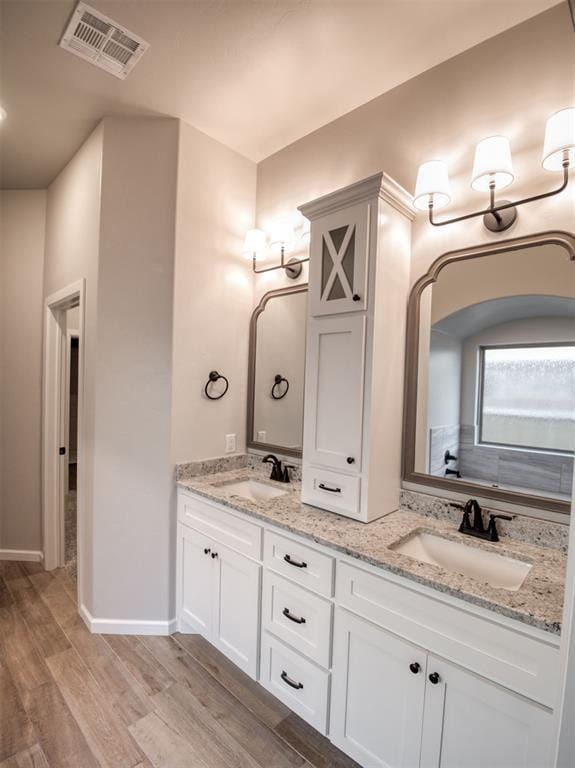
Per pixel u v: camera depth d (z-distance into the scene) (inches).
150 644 83.7
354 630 54.7
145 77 74.8
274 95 79.7
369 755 53.1
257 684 73.7
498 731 42.5
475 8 59.7
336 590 57.2
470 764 44.4
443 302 68.7
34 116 86.0
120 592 86.8
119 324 85.7
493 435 63.4
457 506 64.5
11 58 70.4
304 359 91.1
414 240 72.4
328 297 70.5
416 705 48.6
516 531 59.1
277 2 60.1
